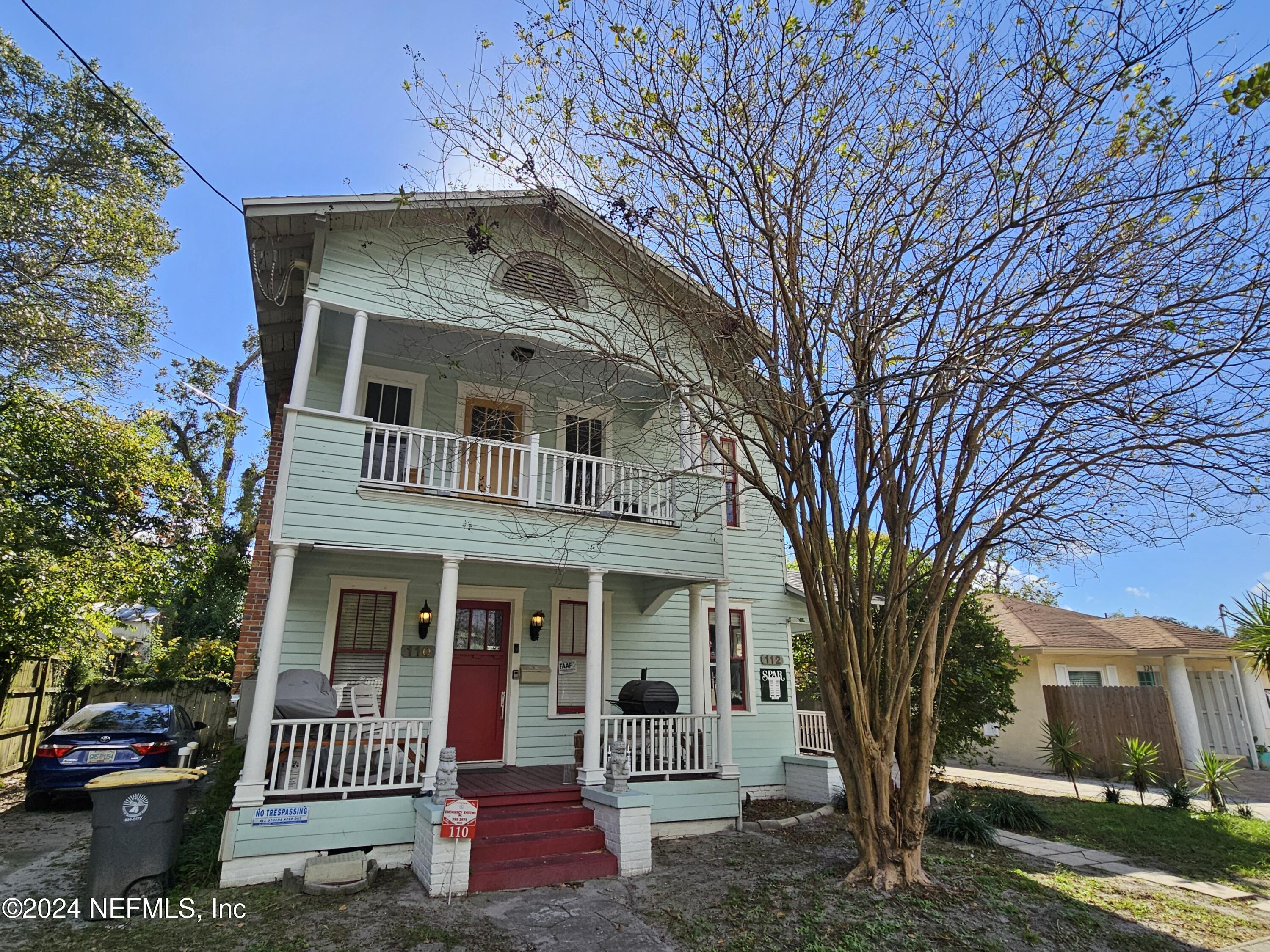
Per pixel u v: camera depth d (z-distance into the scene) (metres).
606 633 10.96
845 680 6.64
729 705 9.45
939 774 14.10
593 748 8.23
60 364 14.05
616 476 9.73
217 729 16.38
